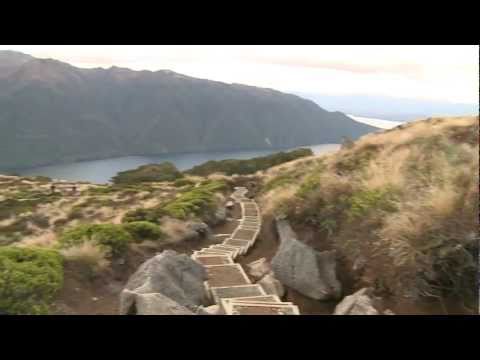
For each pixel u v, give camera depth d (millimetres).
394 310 5367
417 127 13055
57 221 22328
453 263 5328
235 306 6074
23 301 5805
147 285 6090
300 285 7160
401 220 5992
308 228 9320
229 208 18281
